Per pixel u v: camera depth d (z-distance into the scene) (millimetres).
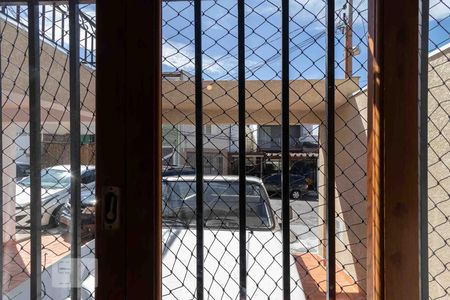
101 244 780
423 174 779
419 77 773
